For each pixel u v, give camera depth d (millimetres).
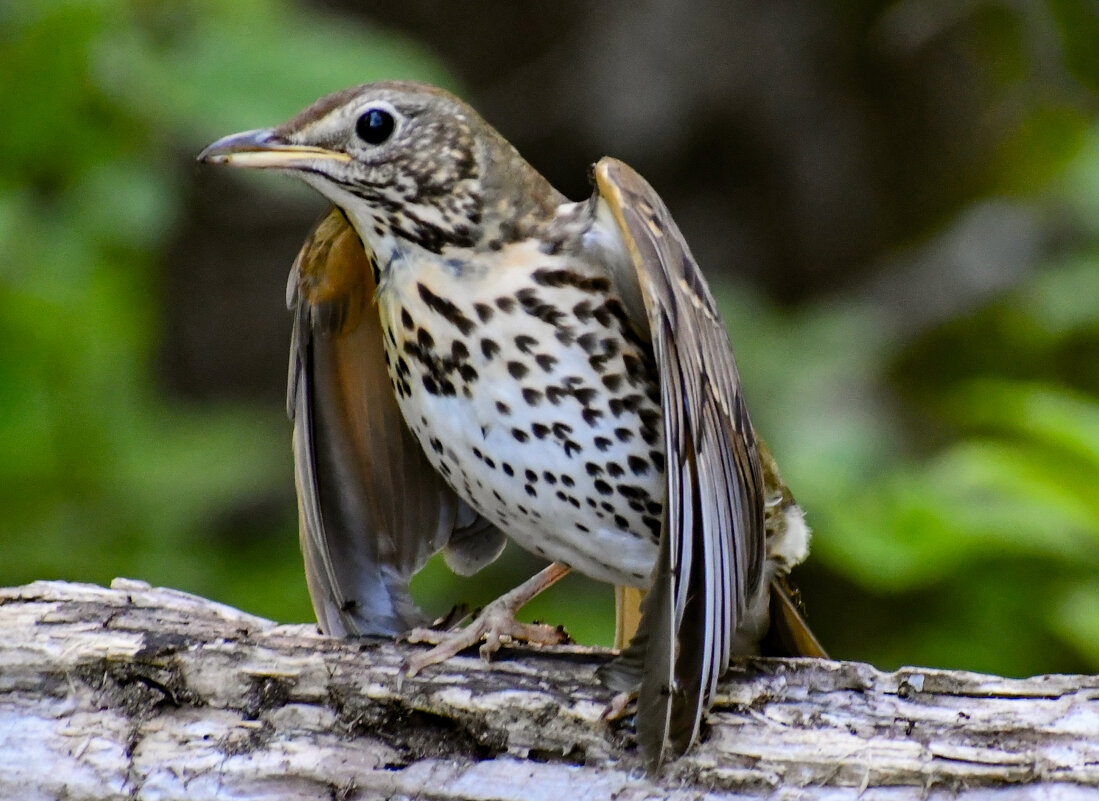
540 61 17141
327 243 7375
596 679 6715
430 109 6996
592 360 6828
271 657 6766
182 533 12703
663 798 6480
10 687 6691
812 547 11086
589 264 6840
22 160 10930
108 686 6711
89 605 6961
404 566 7941
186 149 15617
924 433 14453
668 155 17344
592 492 6992
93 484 12273
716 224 17422
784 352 14172
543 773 6566
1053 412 9852
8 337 11391
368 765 6617
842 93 17094
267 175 12945
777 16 16938
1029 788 6348
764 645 7941
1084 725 6426
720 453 6559
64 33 10453
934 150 16969
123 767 6586
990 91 16500
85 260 11109
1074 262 14195
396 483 7941
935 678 6621
